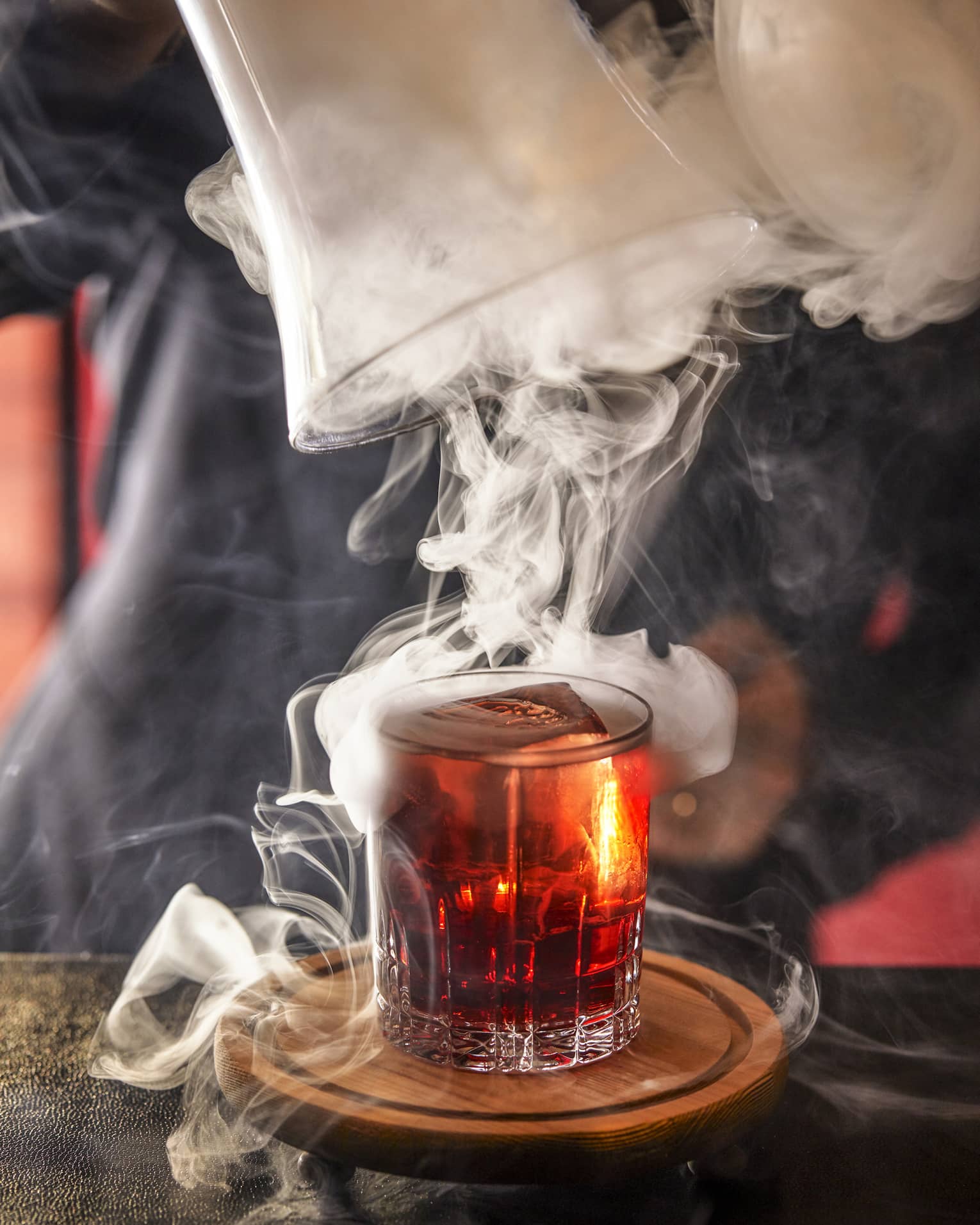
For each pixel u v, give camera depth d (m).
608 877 0.64
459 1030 0.64
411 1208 0.63
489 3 0.56
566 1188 0.64
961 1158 0.65
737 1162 0.63
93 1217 0.62
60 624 1.12
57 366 1.62
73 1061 0.70
